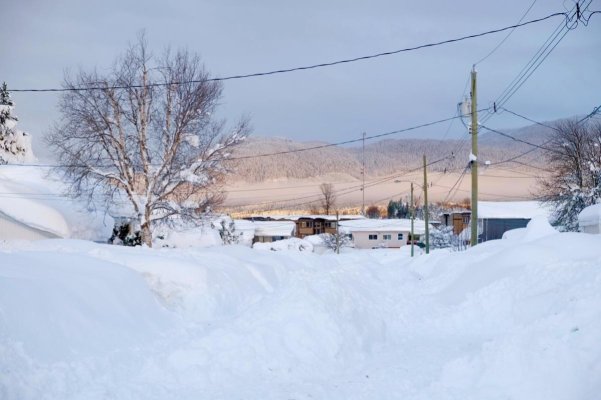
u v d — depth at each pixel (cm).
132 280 1059
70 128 3331
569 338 673
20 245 1482
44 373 647
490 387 660
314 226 8569
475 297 1192
